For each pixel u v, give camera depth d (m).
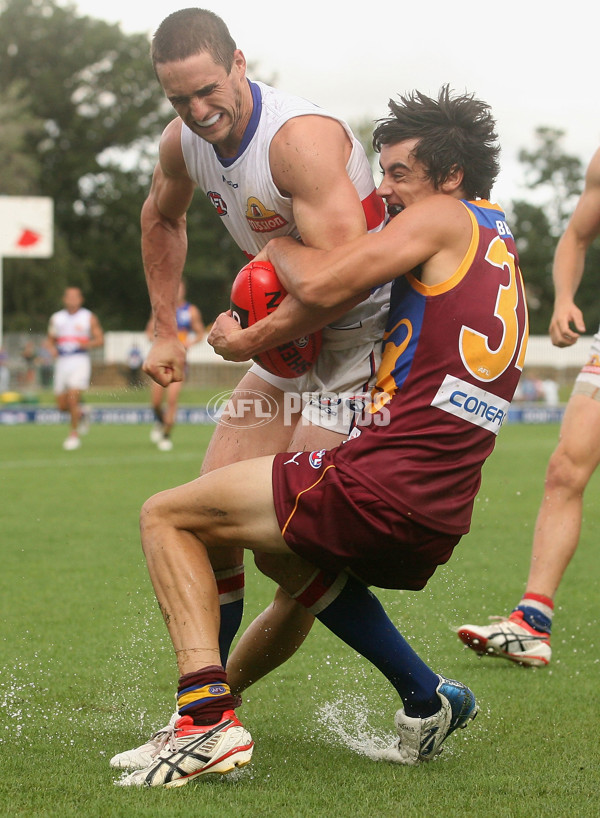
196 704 9.87
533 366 120.00
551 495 15.62
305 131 10.11
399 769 10.38
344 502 9.62
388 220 11.16
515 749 10.98
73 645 15.20
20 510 29.47
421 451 9.73
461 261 9.85
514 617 14.87
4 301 178.62
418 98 10.47
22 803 9.12
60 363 52.22
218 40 10.13
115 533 25.50
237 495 9.95
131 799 9.24
